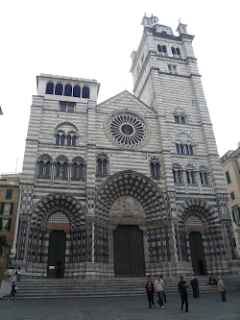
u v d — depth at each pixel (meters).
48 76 48.59
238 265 40.16
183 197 43.84
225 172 58.25
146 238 42.06
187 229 43.28
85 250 36.94
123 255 40.88
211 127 51.09
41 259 36.69
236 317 16.14
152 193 43.31
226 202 44.69
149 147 46.97
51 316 17.28
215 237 42.44
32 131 42.44
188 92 55.00
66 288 29.39
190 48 60.00
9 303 23.64
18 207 37.00
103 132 45.94
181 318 16.33
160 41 60.47
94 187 40.25
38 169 40.69
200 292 31.08
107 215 41.75
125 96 50.41
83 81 49.97
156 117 50.00
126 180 43.69
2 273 33.81
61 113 45.75
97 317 16.84
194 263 41.88
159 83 53.62
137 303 23.34
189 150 49.16
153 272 39.66
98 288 29.97
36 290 28.44
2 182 48.03
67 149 42.94
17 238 35.03
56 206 39.75
